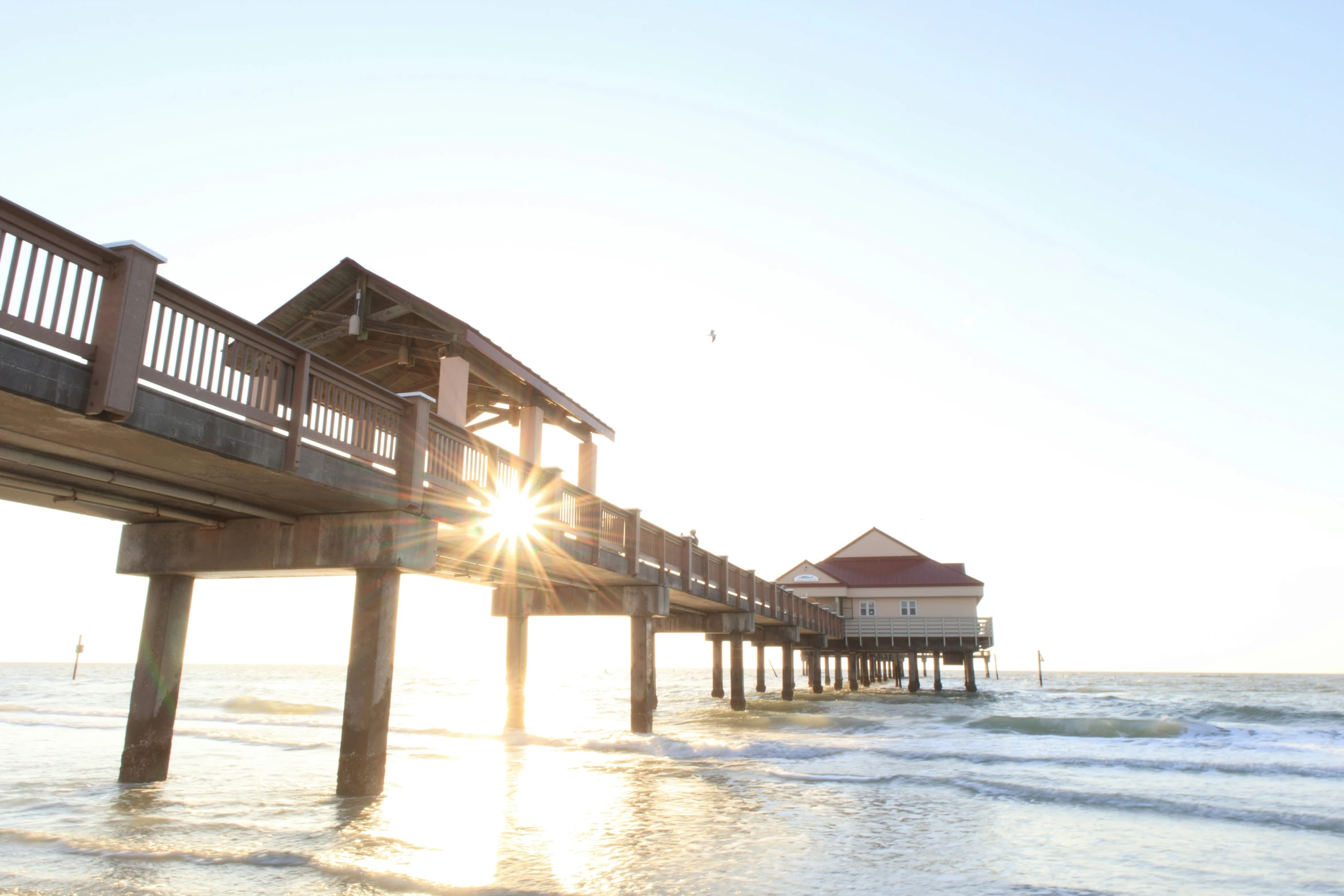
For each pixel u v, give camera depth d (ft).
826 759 56.65
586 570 54.29
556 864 27.37
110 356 20.79
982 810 38.52
